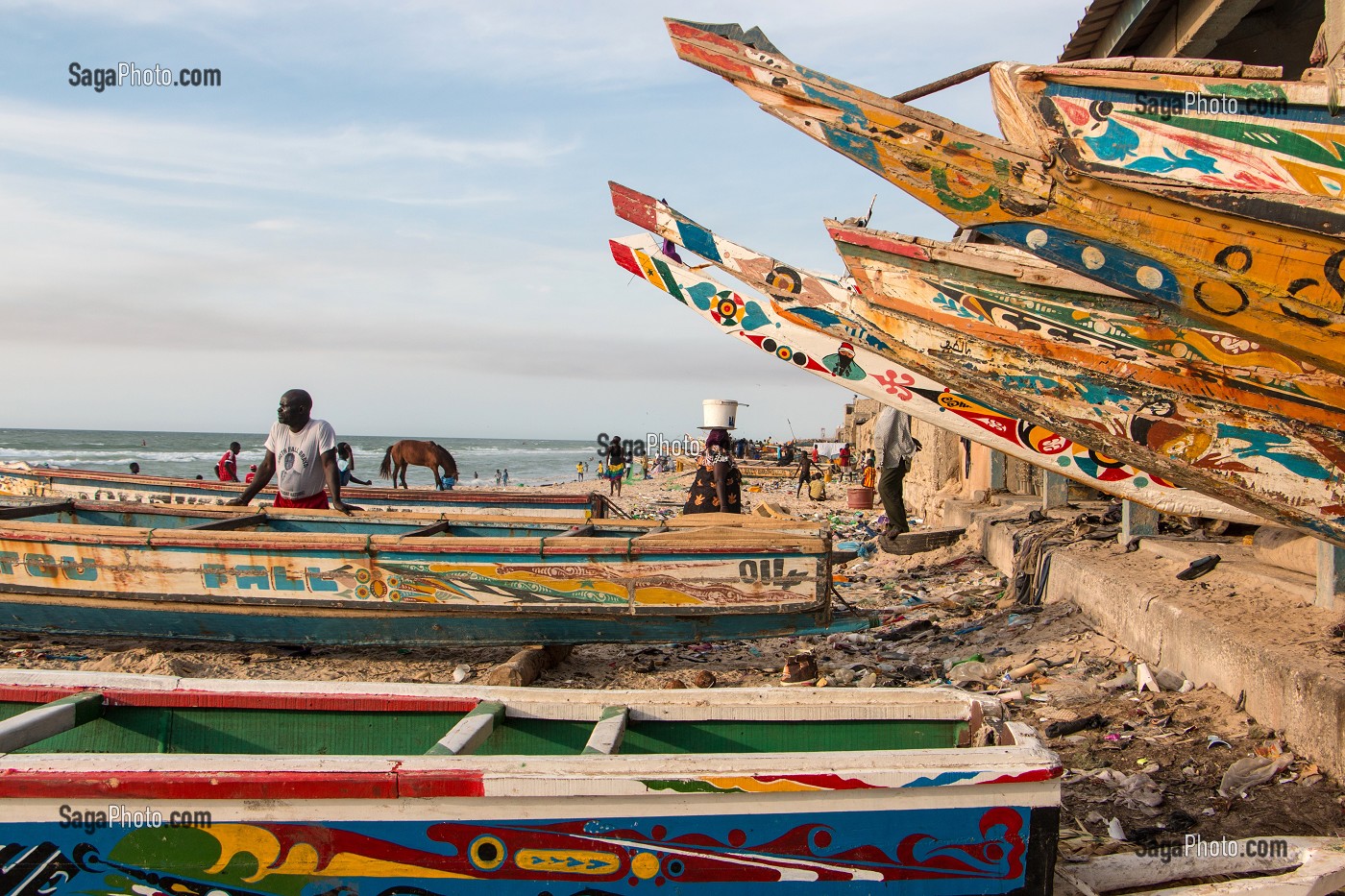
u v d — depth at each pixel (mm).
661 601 6062
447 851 2709
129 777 2697
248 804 2709
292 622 6422
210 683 3686
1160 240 3395
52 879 2738
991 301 4402
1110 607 6566
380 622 6348
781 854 2711
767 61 3895
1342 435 3875
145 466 58688
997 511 11641
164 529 6457
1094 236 3482
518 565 6148
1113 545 8008
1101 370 4262
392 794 2684
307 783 2684
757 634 6180
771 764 2725
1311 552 5688
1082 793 4277
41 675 3742
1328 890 2934
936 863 2730
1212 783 4195
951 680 6336
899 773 2701
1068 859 3279
